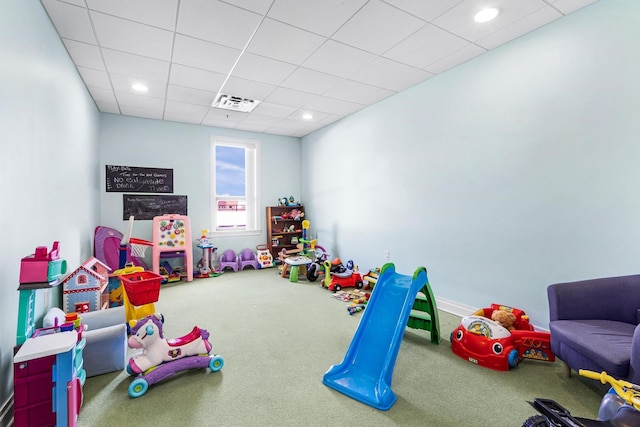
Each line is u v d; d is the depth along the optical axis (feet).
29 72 6.20
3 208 5.10
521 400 5.83
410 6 7.27
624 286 6.53
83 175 11.03
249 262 18.24
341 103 14.02
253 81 11.53
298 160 20.84
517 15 7.66
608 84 7.04
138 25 7.86
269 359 7.43
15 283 5.53
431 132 11.37
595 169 7.29
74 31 8.03
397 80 11.55
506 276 9.16
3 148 5.10
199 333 7.10
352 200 15.74
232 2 7.02
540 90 8.25
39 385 4.75
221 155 18.69
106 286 9.87
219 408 5.61
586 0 7.14
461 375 6.75
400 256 12.87
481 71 9.65
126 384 6.38
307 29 8.20
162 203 16.38
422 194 11.80
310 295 12.96
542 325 8.34
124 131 15.40
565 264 7.86
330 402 5.79
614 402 4.03
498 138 9.25
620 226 6.93
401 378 6.63
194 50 9.20
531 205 8.52
